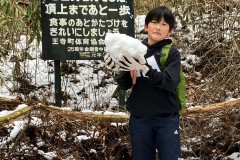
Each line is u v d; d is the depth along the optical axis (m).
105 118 3.55
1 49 4.47
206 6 5.22
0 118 3.16
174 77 2.59
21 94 4.66
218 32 4.76
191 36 5.64
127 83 2.81
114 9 4.13
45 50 4.17
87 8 4.13
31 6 4.41
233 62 4.25
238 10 4.67
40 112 3.69
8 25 4.25
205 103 4.07
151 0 5.92
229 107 3.68
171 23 2.69
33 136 3.79
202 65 5.20
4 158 3.60
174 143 2.73
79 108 4.41
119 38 2.44
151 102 2.72
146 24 2.75
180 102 2.78
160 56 2.68
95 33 4.16
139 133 2.78
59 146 3.58
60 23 4.14
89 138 3.82
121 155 3.78
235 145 3.92
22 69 5.03
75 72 5.23
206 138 3.88
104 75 5.20
